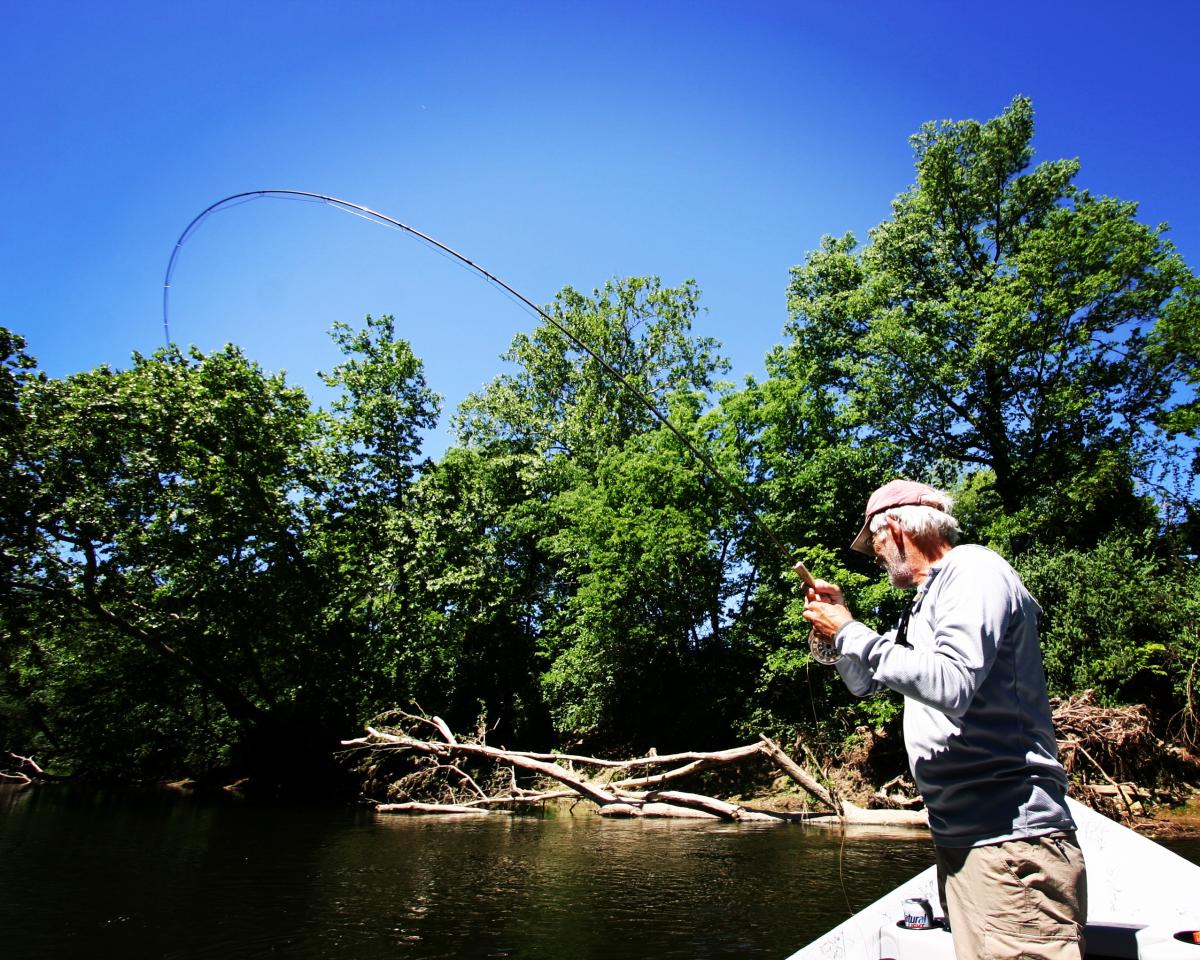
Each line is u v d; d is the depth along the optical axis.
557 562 23.94
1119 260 19.09
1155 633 14.15
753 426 19.14
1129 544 15.91
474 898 5.98
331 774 18.44
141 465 17.27
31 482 16.69
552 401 28.12
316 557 19.73
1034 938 1.59
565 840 9.61
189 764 22.69
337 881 6.71
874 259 22.92
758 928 4.99
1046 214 21.27
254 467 18.30
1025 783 1.68
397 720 18.12
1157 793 12.50
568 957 4.36
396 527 19.89
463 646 21.20
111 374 17.39
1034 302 19.62
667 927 5.03
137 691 21.14
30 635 19.44
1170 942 2.05
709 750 17.66
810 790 12.45
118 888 6.34
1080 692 13.55
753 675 17.97
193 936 4.85
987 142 22.00
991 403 21.27
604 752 19.56
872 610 15.49
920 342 20.02
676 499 19.03
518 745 20.89
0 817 11.84
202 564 17.53
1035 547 16.69
